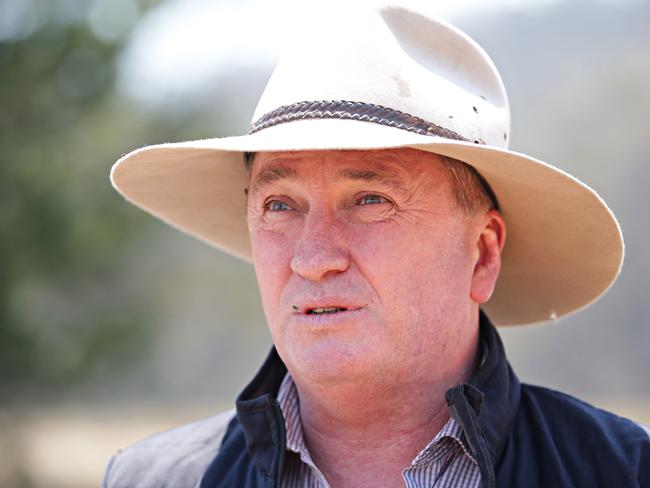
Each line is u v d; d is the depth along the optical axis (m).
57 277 19.08
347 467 3.90
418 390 3.79
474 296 3.97
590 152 57.16
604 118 59.28
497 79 4.00
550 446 3.71
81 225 18.66
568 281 4.33
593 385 51.31
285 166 3.71
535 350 52.44
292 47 3.83
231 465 4.06
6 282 18.42
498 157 3.61
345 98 3.61
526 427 3.82
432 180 3.73
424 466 3.75
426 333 3.71
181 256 22.12
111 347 20.33
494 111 3.91
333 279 3.61
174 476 4.21
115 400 45.41
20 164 18.50
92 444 33.25
